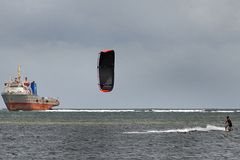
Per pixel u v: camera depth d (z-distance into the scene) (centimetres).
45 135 15200
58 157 9131
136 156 9275
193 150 10375
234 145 11512
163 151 10175
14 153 9794
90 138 13912
